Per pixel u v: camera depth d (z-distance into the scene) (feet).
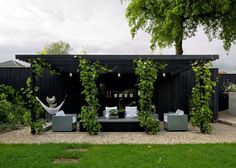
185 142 20.24
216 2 38.88
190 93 38.11
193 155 15.67
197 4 40.52
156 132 24.07
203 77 24.61
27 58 23.68
